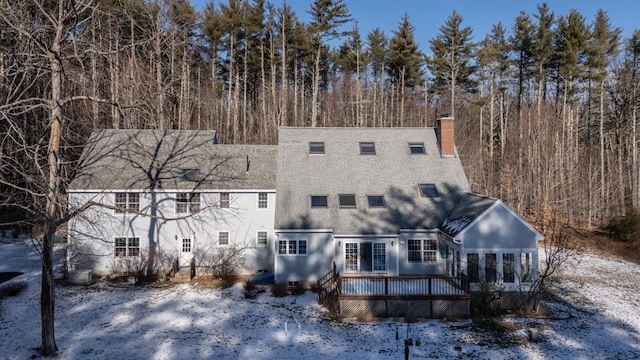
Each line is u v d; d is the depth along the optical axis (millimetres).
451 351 15445
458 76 55125
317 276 22859
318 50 48281
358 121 51938
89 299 20312
